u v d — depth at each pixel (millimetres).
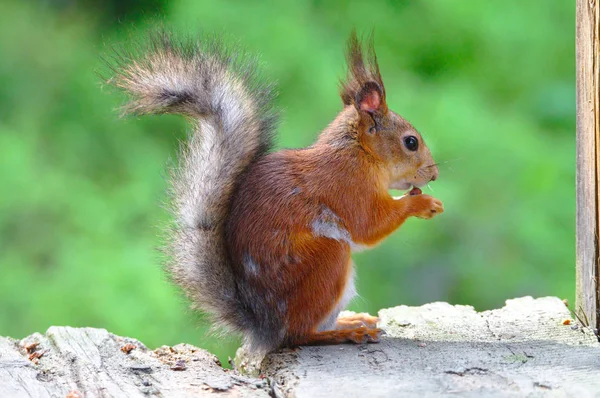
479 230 15141
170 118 16031
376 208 7547
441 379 6066
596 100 6969
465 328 7398
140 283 13812
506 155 15156
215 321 7215
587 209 7180
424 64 17016
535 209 15062
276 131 7734
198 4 15969
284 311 7062
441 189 14781
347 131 7605
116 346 6871
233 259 7156
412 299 14992
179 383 6176
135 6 17672
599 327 7145
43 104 16375
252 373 7320
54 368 6449
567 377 5988
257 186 7238
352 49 8039
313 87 15391
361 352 6809
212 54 7500
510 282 15000
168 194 7430
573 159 15539
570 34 16844
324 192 7340
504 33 16844
